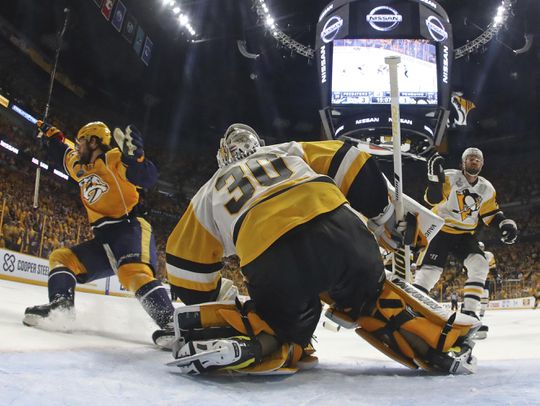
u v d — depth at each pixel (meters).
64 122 22.19
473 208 5.45
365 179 2.49
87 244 3.71
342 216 2.23
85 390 1.57
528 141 28.88
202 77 27.14
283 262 2.10
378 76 12.93
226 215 2.32
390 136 12.88
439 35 13.09
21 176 17.03
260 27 23.17
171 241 2.55
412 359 2.29
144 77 24.80
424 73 12.92
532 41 22.03
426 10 13.05
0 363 1.86
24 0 17.91
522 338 4.70
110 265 3.75
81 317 4.35
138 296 3.40
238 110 29.41
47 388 1.54
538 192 26.94
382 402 1.56
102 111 24.36
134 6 21.30
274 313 2.12
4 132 16.81
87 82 22.94
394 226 2.59
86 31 19.91
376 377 2.12
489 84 27.61
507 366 2.45
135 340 3.37
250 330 2.08
